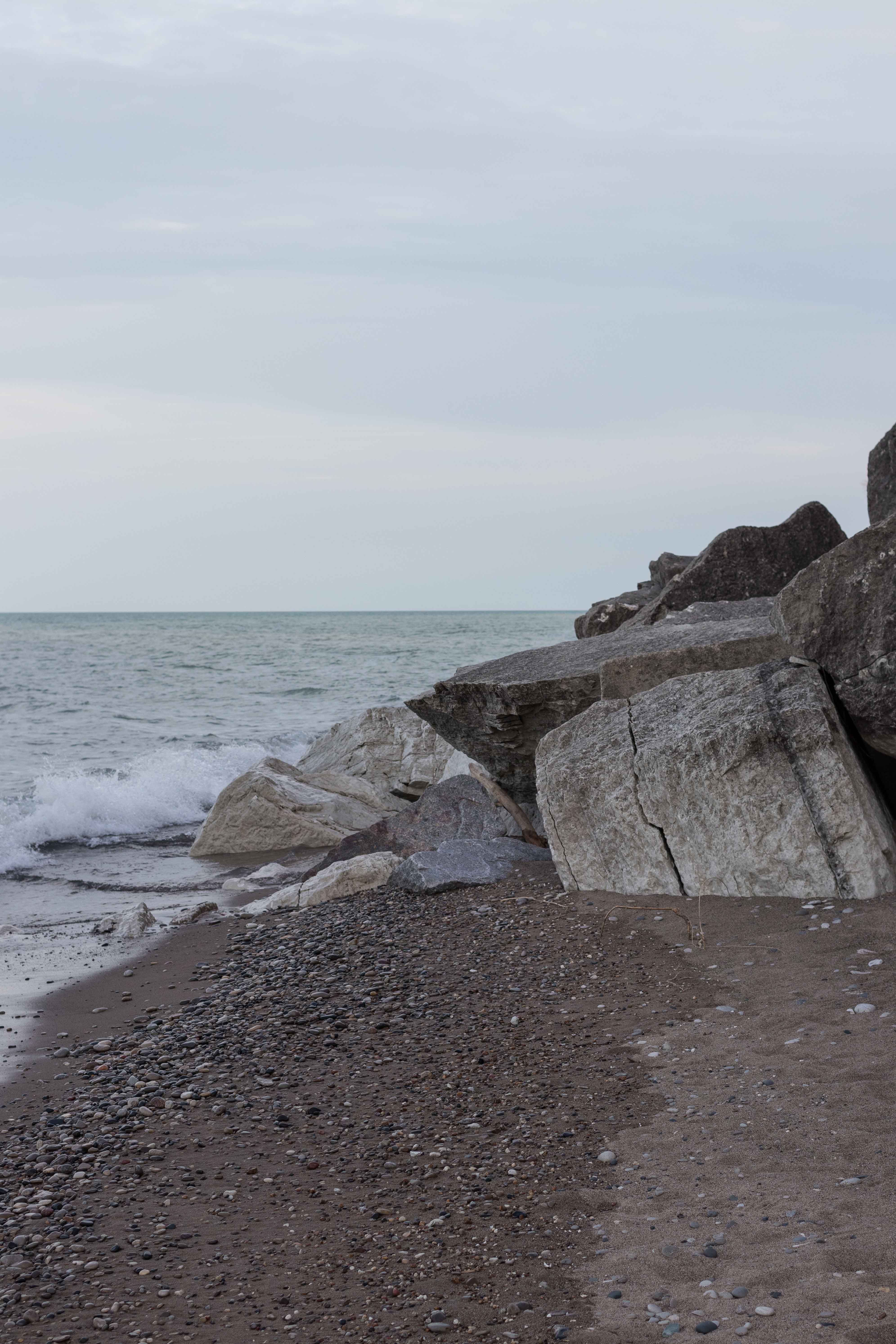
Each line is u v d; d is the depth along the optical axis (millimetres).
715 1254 3760
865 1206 3924
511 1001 6953
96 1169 5059
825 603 8117
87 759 24938
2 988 9062
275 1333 3551
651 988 6727
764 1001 6145
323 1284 3863
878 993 5898
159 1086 6211
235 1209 4535
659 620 12391
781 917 7277
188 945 10227
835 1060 5230
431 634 109375
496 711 10891
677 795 7996
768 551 14219
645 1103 5180
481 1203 4387
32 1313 3740
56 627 131375
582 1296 3629
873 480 11109
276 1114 5621
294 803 17062
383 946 8781
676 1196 4242
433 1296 3719
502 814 12477
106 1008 8273
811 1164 4316
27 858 16500
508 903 9266
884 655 7617
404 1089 5766
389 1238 4168
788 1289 3471
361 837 12805
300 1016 7258
